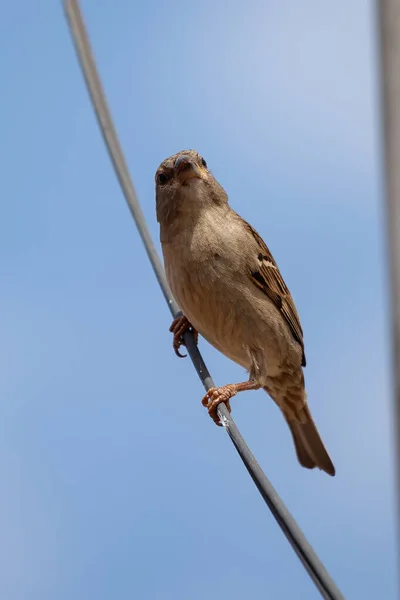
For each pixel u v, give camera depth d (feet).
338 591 14.67
